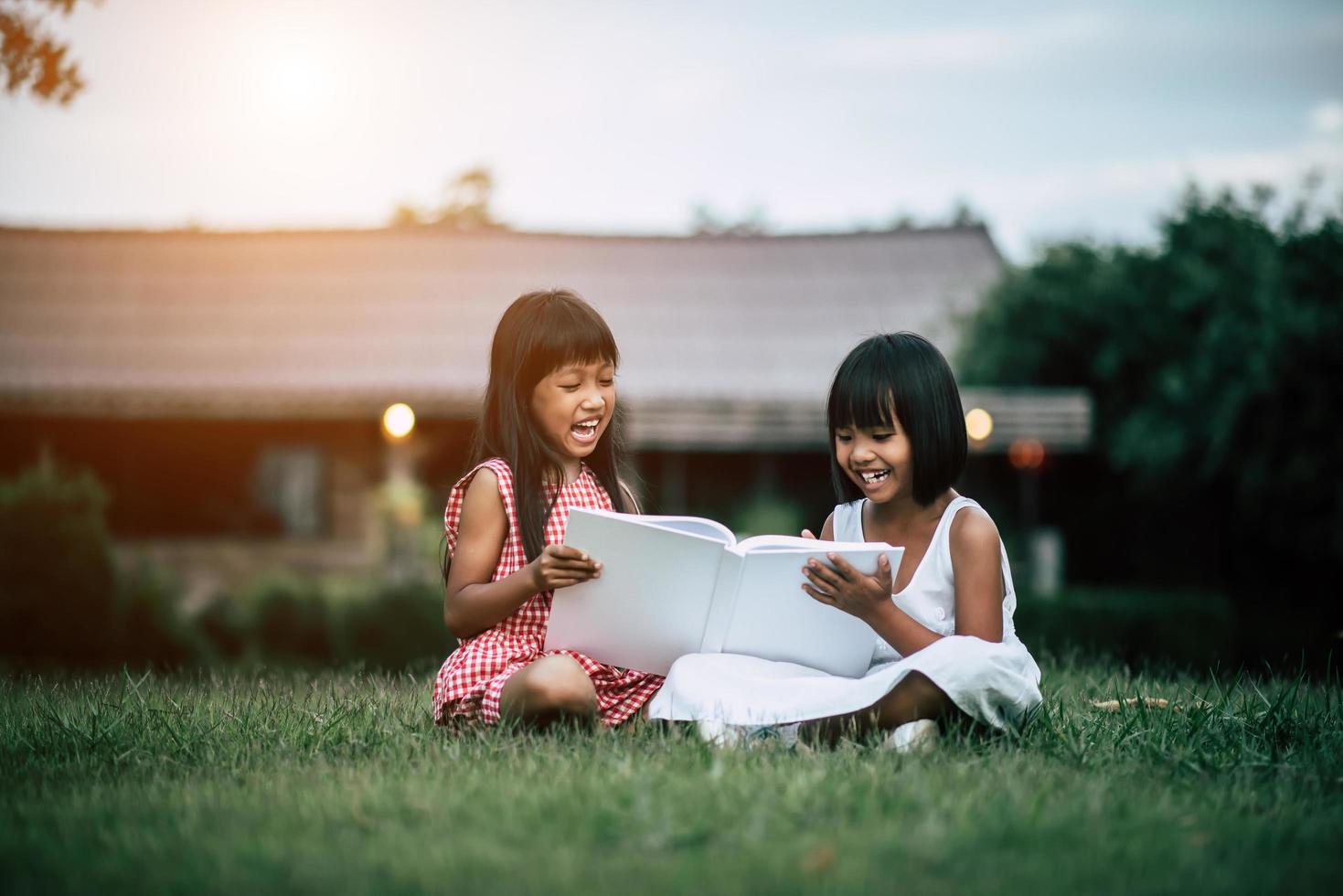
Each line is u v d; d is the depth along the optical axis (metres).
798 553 3.28
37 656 10.82
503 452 3.63
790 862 2.16
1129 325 14.38
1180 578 15.07
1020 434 14.77
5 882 2.12
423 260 19.94
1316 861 2.24
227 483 17.39
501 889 2.03
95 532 11.08
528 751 2.94
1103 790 2.61
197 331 18.16
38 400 16.52
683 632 3.38
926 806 2.44
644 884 2.05
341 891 2.03
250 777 2.88
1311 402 13.05
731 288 19.92
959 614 3.45
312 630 12.15
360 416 16.70
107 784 2.86
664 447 16.70
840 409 3.51
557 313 3.58
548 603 3.53
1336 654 6.06
